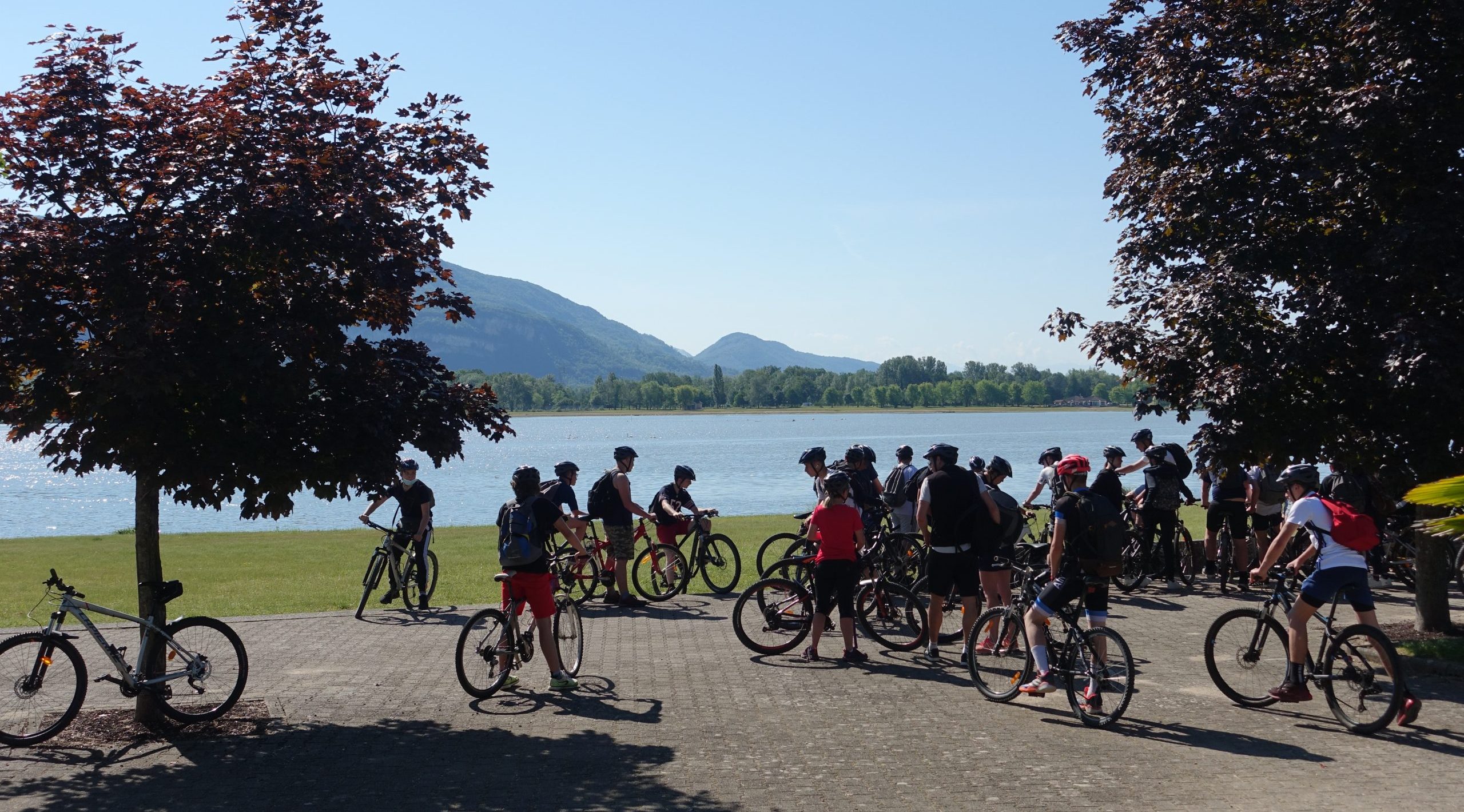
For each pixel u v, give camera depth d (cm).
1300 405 1016
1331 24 1087
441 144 875
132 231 754
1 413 764
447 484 5591
